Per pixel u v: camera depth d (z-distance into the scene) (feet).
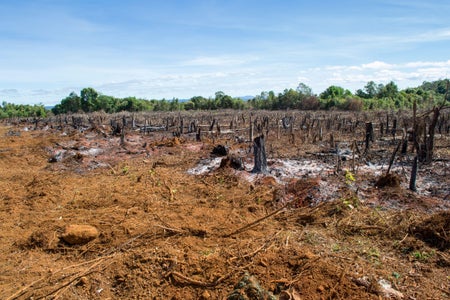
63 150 55.47
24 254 19.99
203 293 14.69
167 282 15.84
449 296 14.08
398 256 17.33
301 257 16.56
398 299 13.87
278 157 41.37
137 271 16.84
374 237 19.33
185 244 19.57
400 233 19.27
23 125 121.19
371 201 24.39
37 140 74.33
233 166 35.19
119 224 23.07
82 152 51.72
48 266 18.47
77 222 23.94
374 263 16.56
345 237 19.53
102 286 16.22
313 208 23.80
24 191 32.65
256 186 29.76
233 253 17.76
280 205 25.48
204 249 18.89
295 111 144.25
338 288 14.42
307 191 26.63
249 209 25.11
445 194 25.70
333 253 17.49
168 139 59.62
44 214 26.30
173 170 38.40
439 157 37.91
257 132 69.26
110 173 39.17
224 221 23.00
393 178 26.94
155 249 18.97
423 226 19.20
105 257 18.89
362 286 14.65
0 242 21.62
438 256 16.99
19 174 39.78
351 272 15.65
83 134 76.38
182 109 195.52
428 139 36.35
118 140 64.34
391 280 15.17
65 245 20.66
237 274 15.65
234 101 189.26
